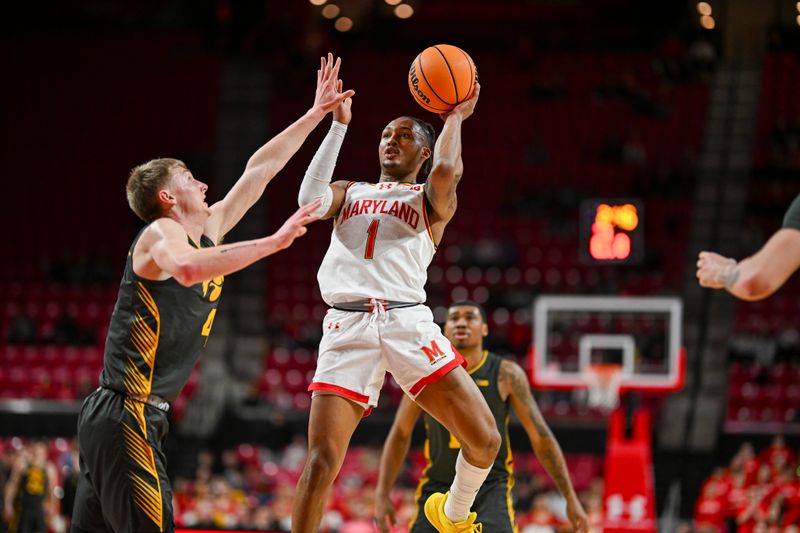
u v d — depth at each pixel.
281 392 35.72
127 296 8.69
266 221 44.53
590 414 33.91
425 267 9.34
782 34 40.50
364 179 46.00
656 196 44.69
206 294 8.91
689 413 33.78
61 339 38.66
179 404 35.19
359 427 33.34
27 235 45.72
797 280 39.38
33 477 23.31
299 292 41.66
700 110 48.62
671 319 23.88
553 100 49.78
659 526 26.94
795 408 34.75
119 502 8.41
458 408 8.91
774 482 26.52
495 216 44.94
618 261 21.89
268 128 48.69
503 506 11.95
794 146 45.69
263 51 46.66
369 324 9.01
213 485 28.28
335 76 10.04
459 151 9.12
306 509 8.75
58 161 48.19
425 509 10.29
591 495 26.36
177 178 8.96
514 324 38.44
